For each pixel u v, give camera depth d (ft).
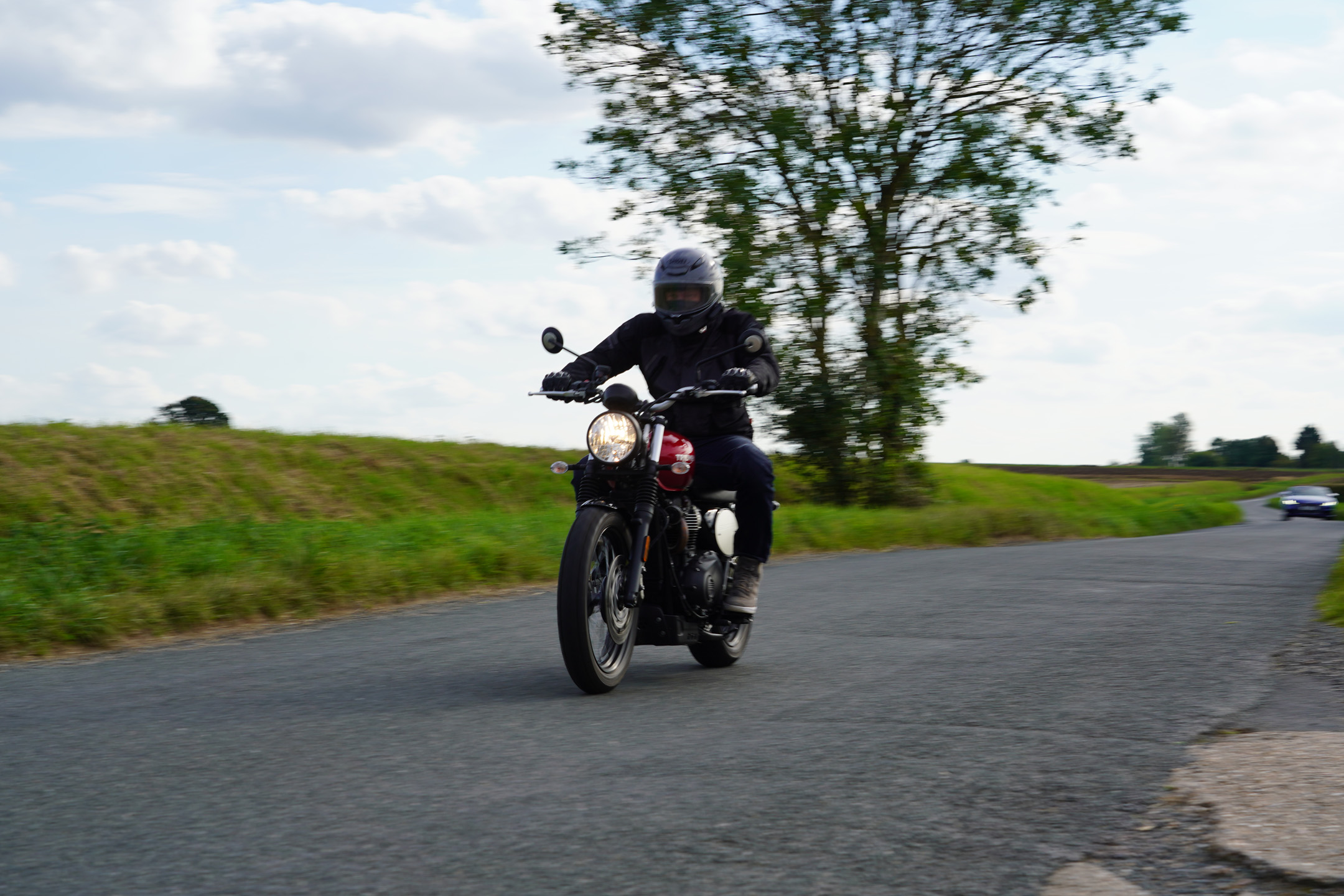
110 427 63.21
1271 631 20.13
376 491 65.98
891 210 77.20
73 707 14.29
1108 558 39.73
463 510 67.72
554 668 16.94
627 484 15.05
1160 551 44.16
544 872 7.85
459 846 8.41
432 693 14.88
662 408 15.25
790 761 10.84
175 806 9.62
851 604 25.08
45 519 48.16
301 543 33.17
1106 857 8.09
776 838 8.53
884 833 8.63
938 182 75.36
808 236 75.77
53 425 60.39
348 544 32.91
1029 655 17.47
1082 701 13.70
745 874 7.79
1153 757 10.85
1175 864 7.93
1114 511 117.60
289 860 8.17
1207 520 112.47
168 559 29.17
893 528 53.72
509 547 33.47
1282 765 10.39
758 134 76.13
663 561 15.33
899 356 75.82
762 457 16.28
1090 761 10.73
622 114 76.84
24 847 8.59
